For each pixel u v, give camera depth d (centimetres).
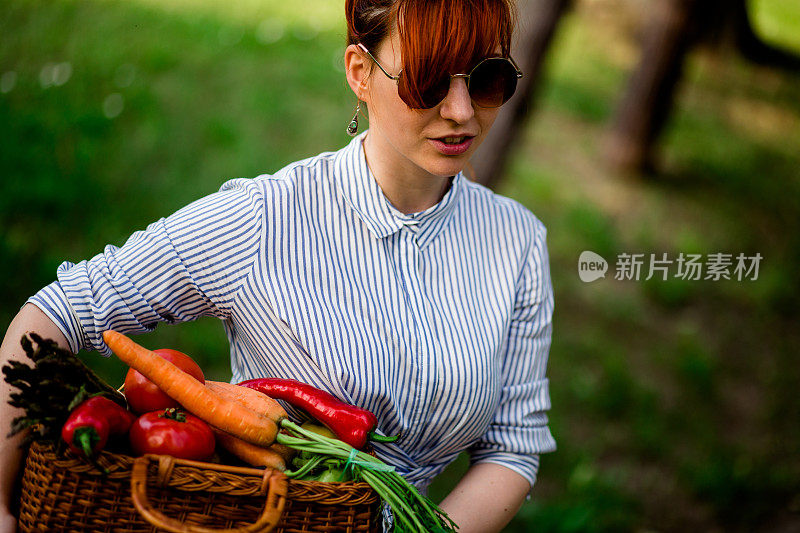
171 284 165
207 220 165
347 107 721
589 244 653
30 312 161
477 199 187
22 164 536
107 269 166
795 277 677
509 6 152
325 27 876
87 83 645
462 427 176
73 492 135
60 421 136
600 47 1027
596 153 792
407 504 147
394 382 169
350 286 169
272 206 167
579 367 538
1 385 157
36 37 686
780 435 523
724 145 880
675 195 763
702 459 490
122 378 413
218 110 668
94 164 557
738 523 447
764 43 1103
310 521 140
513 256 186
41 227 495
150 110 633
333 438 157
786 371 580
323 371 165
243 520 137
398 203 173
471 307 179
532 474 190
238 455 152
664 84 753
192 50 741
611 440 489
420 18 145
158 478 133
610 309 598
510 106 468
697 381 551
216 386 158
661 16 747
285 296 165
